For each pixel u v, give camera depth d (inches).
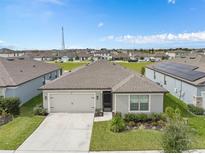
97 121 807.1
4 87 948.0
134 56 5275.6
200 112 893.2
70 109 933.8
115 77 1026.1
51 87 916.0
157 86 864.3
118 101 845.8
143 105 848.9
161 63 1854.1
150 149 564.7
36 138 645.3
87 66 1146.0
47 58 5054.1
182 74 1169.4
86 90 917.2
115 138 642.8
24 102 1091.9
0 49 4798.2
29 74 1243.8
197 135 649.0
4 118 776.9
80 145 598.2
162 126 712.4
